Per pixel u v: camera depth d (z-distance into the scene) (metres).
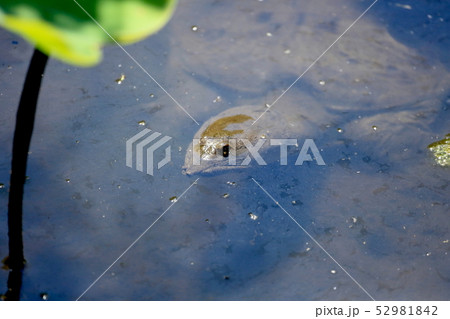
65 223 0.47
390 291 0.46
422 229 0.48
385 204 0.49
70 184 0.48
